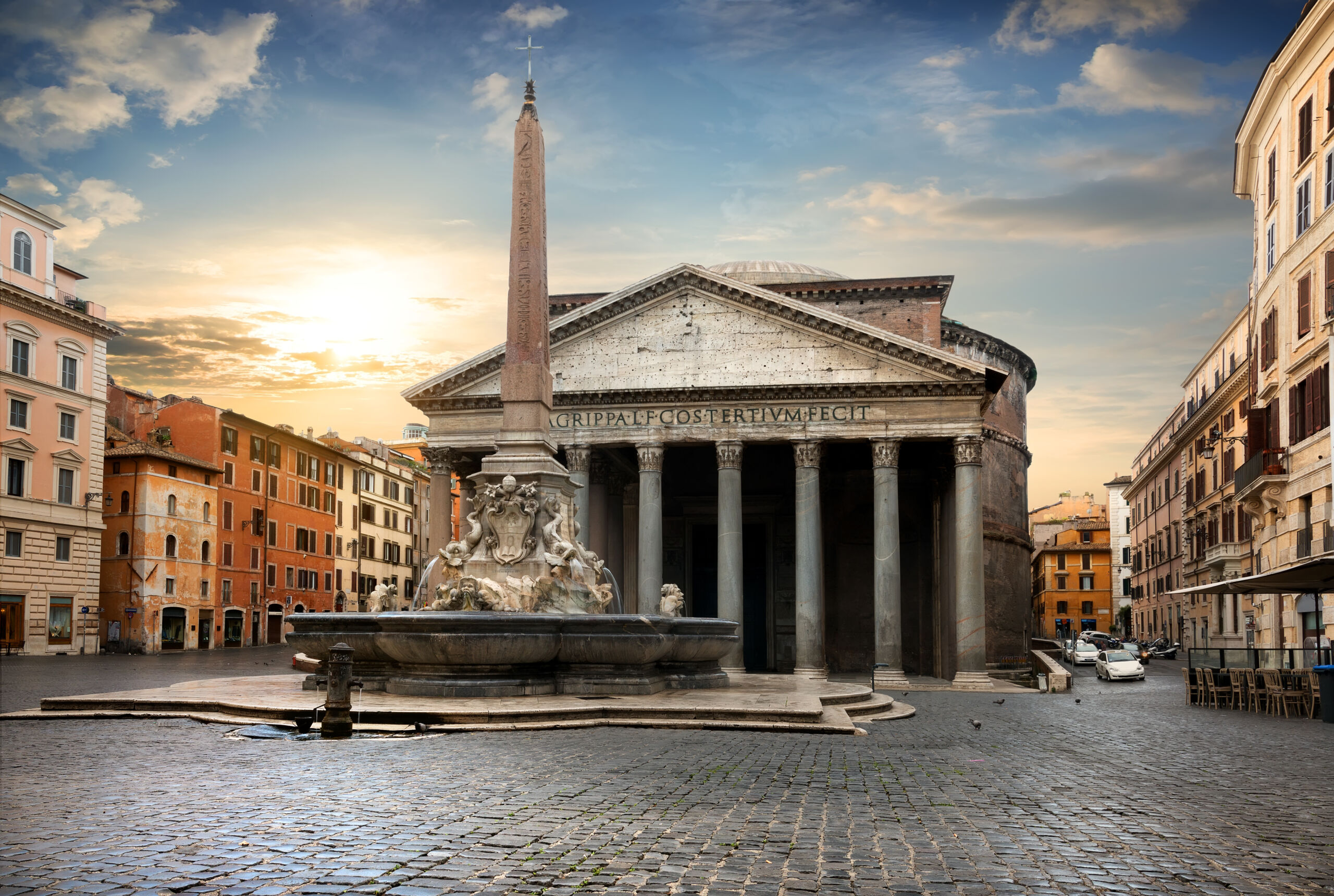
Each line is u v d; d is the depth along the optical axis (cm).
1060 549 12950
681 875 722
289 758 1252
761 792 1072
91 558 5919
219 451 7169
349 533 9175
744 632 5884
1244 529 5559
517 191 2223
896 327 5594
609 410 4519
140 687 2806
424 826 858
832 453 5481
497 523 2117
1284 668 2911
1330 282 3203
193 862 733
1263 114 3894
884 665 4191
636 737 1541
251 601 7525
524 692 1894
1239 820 984
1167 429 8575
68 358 5856
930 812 988
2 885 670
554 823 885
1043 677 3938
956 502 4331
